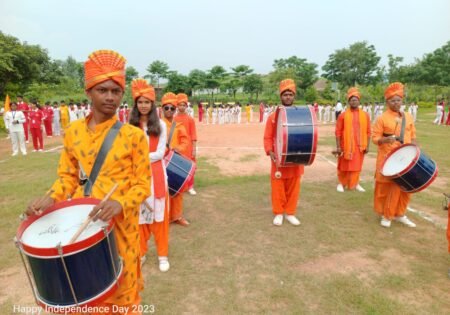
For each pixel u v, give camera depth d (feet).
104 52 7.04
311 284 12.41
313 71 240.12
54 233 6.59
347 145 22.98
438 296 11.75
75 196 7.83
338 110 84.12
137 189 7.30
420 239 16.17
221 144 48.88
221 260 14.21
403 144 16.78
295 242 15.85
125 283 7.63
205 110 107.76
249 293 11.89
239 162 34.76
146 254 14.71
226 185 25.46
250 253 14.82
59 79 133.18
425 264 13.91
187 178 15.67
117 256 7.07
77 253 5.99
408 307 11.09
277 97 215.72
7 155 40.57
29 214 6.91
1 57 82.89
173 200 17.48
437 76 227.81
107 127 7.36
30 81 102.73
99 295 6.46
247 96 236.22
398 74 242.37
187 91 216.95
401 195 17.53
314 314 10.75
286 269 13.50
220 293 11.88
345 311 10.88
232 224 18.02
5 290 12.19
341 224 17.95
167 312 10.86
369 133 23.47
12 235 16.61
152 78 217.56
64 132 7.61
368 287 12.22
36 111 43.06
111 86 7.04
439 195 22.76
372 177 27.86
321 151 40.96
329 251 15.01
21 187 24.57
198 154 39.65
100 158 7.22
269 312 10.86
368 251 15.01
